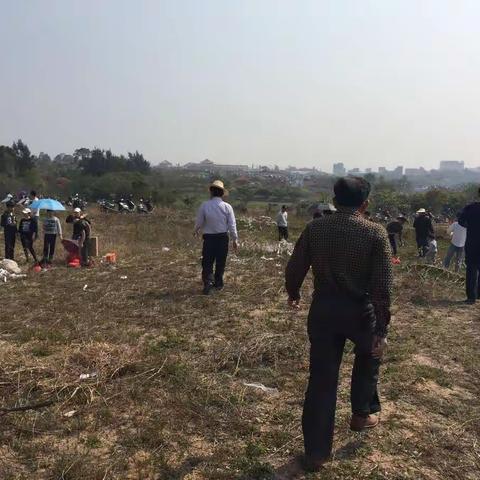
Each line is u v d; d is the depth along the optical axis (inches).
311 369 138.6
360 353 140.0
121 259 544.7
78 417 165.2
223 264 351.6
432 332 258.5
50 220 510.3
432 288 361.4
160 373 198.7
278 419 164.4
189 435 155.2
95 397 178.2
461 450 148.3
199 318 282.8
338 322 134.2
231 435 154.9
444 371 206.5
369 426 152.6
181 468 137.9
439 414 170.1
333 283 135.5
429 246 614.9
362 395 142.3
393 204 1934.1
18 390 182.5
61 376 192.5
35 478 133.4
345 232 134.1
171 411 168.7
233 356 217.2
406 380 195.3
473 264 322.7
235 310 298.7
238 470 136.9
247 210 1615.4
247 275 408.5
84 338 247.3
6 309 311.0
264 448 146.6
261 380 196.1
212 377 197.8
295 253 143.3
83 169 3582.7
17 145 3476.9
